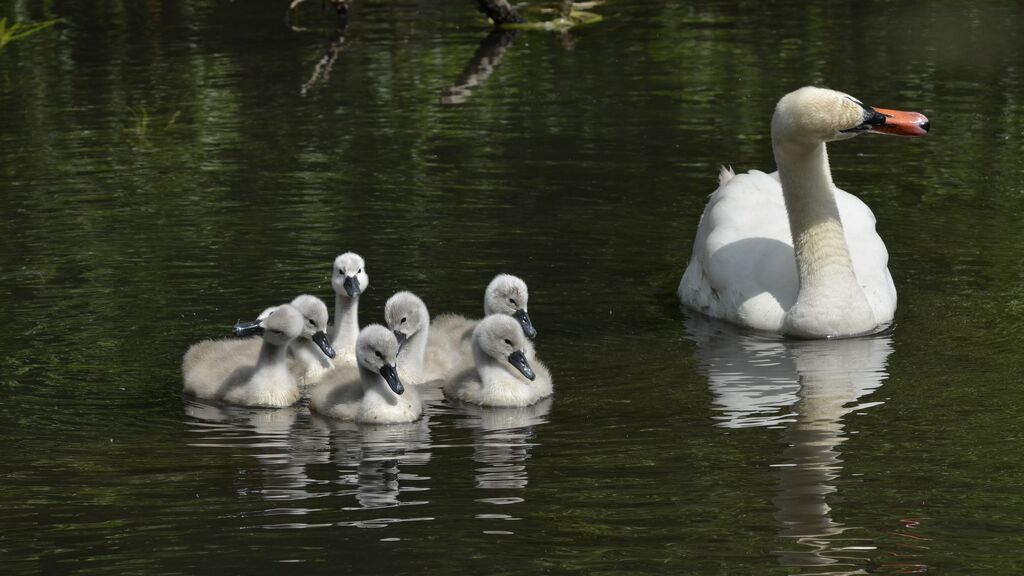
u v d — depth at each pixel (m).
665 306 16.59
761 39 30.17
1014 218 19.31
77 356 14.88
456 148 22.92
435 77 27.69
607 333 15.66
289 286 16.95
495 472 11.93
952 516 10.87
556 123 24.28
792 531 10.66
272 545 10.56
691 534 10.63
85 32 31.98
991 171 21.50
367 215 19.62
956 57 28.02
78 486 11.70
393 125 24.33
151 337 15.41
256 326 13.96
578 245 18.50
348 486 11.68
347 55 29.59
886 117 15.66
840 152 22.91
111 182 21.28
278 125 24.39
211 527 10.89
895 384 13.82
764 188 17.66
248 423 13.43
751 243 16.56
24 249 18.28
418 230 19.03
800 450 12.18
